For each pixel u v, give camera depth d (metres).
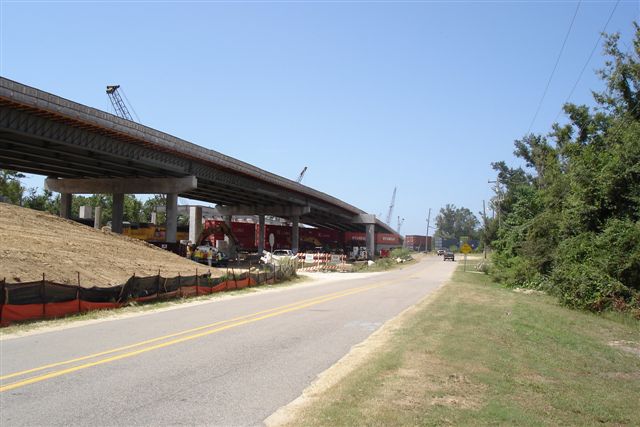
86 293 15.83
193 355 9.92
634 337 15.98
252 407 6.60
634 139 27.64
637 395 8.45
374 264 68.19
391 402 6.66
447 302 21.55
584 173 28.84
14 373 8.19
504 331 13.51
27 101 30.42
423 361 9.27
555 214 34.38
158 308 17.91
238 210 87.88
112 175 52.50
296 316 16.53
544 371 9.23
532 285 33.56
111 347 10.53
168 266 28.45
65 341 11.17
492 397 7.13
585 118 44.81
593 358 11.45
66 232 26.56
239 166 56.88
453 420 5.99
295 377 8.29
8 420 5.95
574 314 20.53
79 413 6.25
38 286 14.02
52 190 55.53
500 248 49.84
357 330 13.69
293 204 86.06
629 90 36.12
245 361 9.48
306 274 47.06
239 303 20.36
